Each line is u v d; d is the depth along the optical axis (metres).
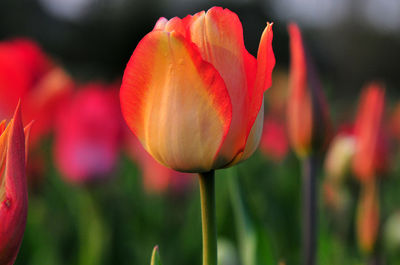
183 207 1.33
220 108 0.54
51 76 1.14
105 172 1.12
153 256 0.55
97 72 6.02
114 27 7.62
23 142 0.51
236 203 0.69
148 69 0.54
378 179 0.88
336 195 1.13
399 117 2.20
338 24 8.40
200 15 0.55
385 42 9.02
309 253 0.72
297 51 0.72
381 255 0.89
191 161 0.54
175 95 0.54
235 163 0.55
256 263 0.68
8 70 1.08
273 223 1.10
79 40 7.45
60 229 1.23
